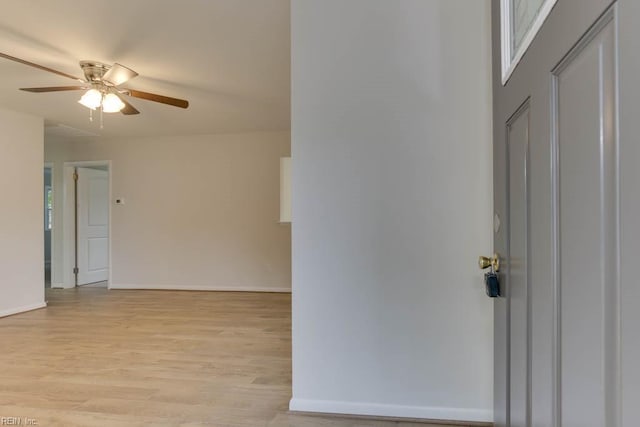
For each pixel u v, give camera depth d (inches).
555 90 33.9
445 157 77.1
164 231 236.8
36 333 144.7
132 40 109.3
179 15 96.2
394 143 78.5
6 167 173.0
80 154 244.5
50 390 95.3
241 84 144.7
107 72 115.6
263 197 227.9
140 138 238.7
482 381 76.1
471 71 76.2
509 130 51.0
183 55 119.2
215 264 232.4
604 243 25.6
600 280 26.2
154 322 159.6
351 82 79.7
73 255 248.7
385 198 79.0
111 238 241.4
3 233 171.5
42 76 134.6
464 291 76.6
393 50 78.4
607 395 25.4
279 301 200.5
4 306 171.2
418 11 77.7
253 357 117.6
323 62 80.6
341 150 80.3
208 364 111.9
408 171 78.2
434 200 77.5
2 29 102.5
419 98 77.7
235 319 164.2
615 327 24.3
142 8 93.0
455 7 76.6
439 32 77.0
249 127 214.1
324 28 80.5
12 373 106.2
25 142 181.8
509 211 51.4
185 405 86.8
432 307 77.5
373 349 79.4
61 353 122.3
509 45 52.8
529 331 42.5
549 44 35.1
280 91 153.2
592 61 26.9
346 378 80.4
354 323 80.0
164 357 117.9
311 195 81.4
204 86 146.6
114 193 241.4
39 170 188.4
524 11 46.4
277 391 93.4
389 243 78.9
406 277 78.3
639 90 21.3
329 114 80.6
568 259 31.5
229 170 231.0
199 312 177.3
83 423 79.6
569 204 31.1
